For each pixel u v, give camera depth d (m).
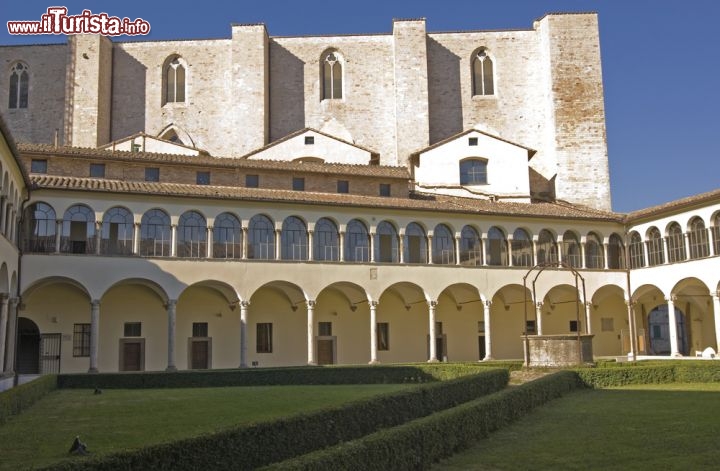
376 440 12.16
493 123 73.44
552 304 57.78
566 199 68.31
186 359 47.72
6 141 30.17
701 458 14.29
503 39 74.50
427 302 51.22
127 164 46.88
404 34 70.62
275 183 49.94
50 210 41.19
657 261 53.16
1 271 34.03
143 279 42.69
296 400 27.95
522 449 15.90
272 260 45.72
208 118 70.31
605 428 18.55
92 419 21.83
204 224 44.66
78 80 66.62
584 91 70.00
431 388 20.67
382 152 71.56
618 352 58.81
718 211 47.75
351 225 48.38
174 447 11.19
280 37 72.19
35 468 9.27
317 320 51.28
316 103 71.81
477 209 51.53
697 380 32.78
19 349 45.28
